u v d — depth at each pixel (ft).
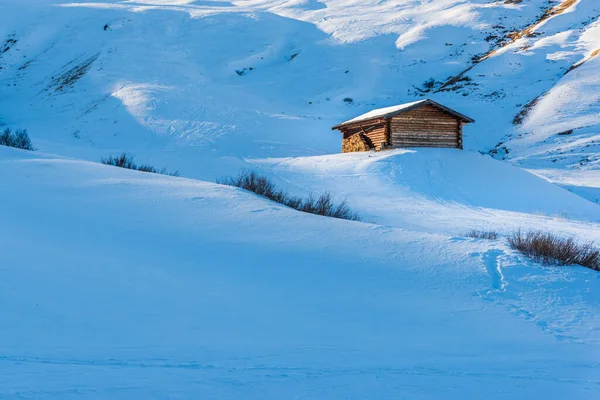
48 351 25.30
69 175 72.84
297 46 491.72
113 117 281.33
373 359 27.48
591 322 38.88
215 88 364.79
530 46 424.05
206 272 43.37
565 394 22.77
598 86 315.78
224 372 23.22
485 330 35.65
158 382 20.99
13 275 37.58
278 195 93.56
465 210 130.93
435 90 387.14
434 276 47.03
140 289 38.06
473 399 21.52
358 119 208.95
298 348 28.89
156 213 58.90
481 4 561.02
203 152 213.66
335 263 48.21
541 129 286.66
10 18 492.13
